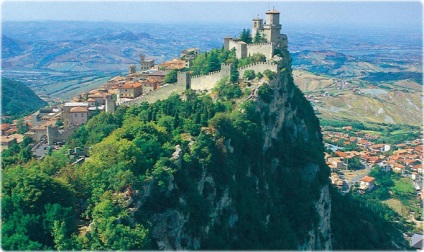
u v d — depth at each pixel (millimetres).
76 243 109312
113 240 108250
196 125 170375
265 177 190125
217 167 156750
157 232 121688
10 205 116188
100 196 119688
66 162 155750
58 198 120750
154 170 130625
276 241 170250
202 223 138000
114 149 137000
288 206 197500
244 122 185125
